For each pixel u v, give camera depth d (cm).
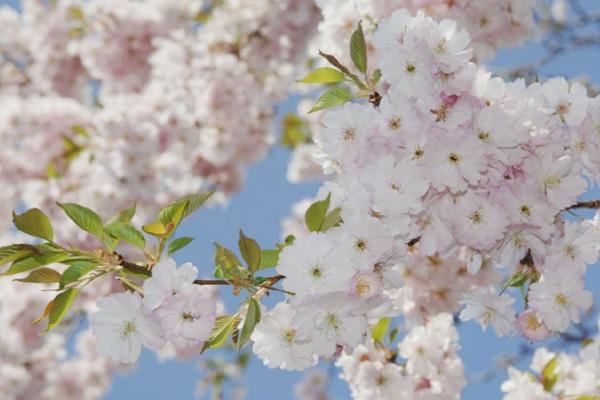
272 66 946
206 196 297
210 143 949
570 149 343
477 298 364
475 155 315
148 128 876
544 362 455
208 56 918
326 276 287
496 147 321
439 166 315
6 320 926
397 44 325
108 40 960
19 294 931
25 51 1066
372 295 287
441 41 322
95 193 862
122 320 290
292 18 927
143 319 288
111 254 293
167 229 292
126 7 963
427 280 521
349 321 292
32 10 1023
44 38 1015
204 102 916
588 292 347
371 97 348
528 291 355
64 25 1012
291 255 287
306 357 309
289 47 954
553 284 345
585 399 409
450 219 328
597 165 346
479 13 529
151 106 895
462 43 322
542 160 331
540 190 330
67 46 1017
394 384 455
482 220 329
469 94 320
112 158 868
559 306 344
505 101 330
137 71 973
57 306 292
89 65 975
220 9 921
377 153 317
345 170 322
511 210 329
